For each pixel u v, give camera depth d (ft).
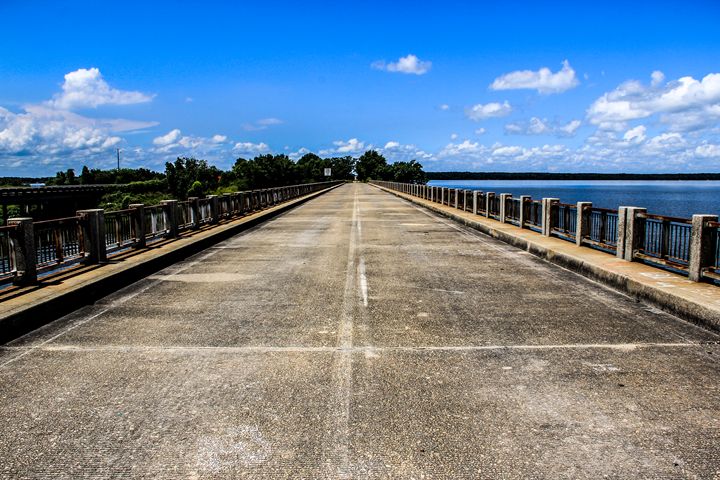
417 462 12.07
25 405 15.26
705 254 27.71
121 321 24.23
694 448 12.66
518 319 24.18
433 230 65.46
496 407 14.89
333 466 11.92
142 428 13.78
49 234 30.40
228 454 12.46
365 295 29.17
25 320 22.61
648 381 16.78
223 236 56.49
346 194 211.41
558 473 11.62
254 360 18.81
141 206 42.68
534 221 55.36
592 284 32.14
